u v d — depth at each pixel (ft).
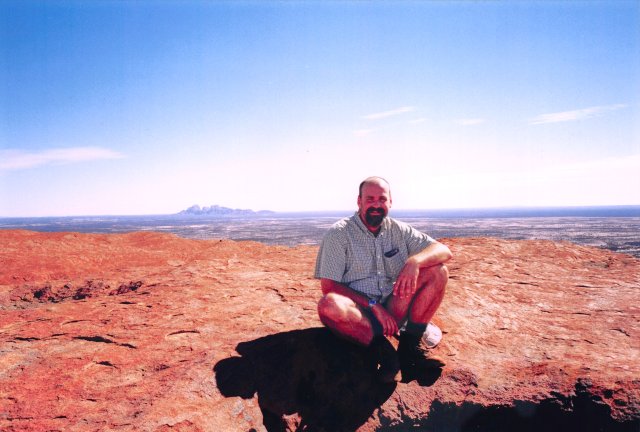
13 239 21.11
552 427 6.48
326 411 6.60
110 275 14.21
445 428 6.72
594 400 6.28
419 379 7.14
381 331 6.93
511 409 6.57
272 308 9.84
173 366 6.86
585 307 10.57
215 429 5.65
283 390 6.69
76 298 12.25
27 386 6.15
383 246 7.47
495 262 15.38
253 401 6.34
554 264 15.38
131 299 10.68
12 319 9.17
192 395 6.13
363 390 6.88
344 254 7.29
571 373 6.93
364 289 7.36
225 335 8.14
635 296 11.51
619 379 6.55
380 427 6.51
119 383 6.33
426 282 6.98
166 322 8.86
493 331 8.97
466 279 12.66
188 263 15.57
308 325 8.63
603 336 8.70
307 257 17.92
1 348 7.47
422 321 7.18
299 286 12.05
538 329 9.12
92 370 6.69
